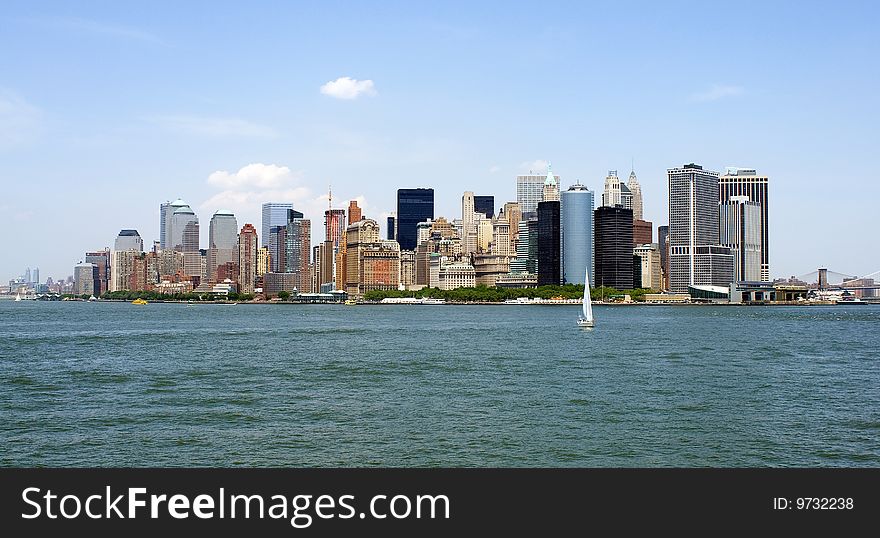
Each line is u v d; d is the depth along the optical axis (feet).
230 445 250.37
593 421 288.30
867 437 263.90
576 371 444.55
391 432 268.82
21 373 430.20
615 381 398.62
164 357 529.04
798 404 327.06
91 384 385.91
